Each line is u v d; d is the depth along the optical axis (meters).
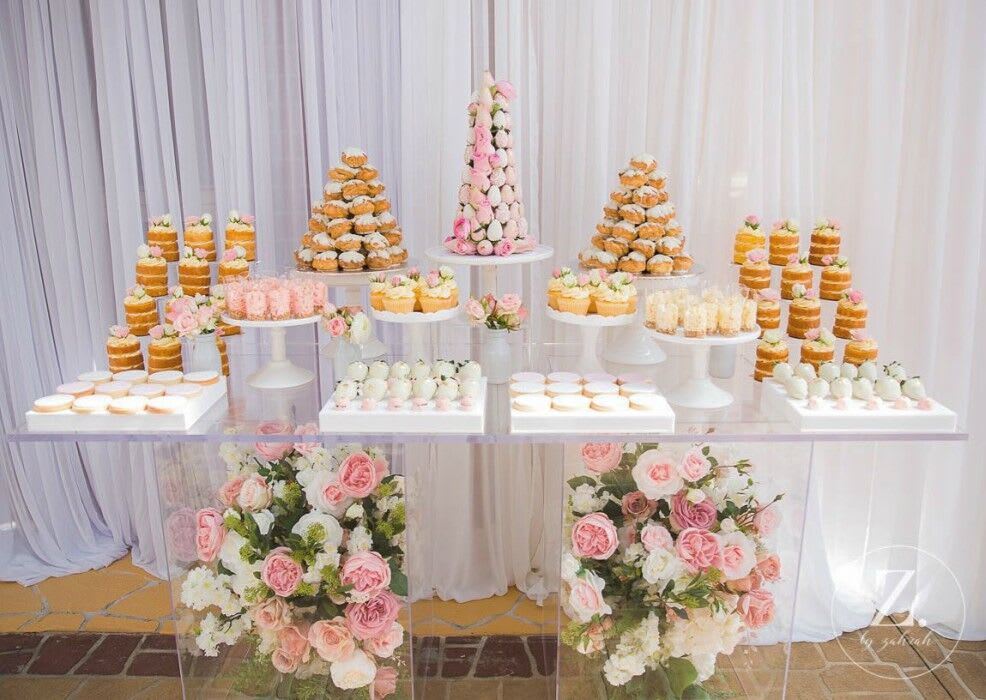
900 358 2.85
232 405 2.11
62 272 3.06
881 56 2.64
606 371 2.30
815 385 2.02
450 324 2.70
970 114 2.61
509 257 2.32
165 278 2.49
